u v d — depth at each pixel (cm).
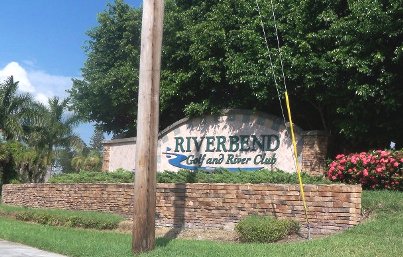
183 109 1847
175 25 1873
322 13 1411
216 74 1648
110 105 2275
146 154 935
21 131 3203
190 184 1295
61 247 1061
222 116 1689
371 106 1370
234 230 1173
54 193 1830
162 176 1455
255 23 1537
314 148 1471
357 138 1445
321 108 1544
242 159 1619
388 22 1252
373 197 1104
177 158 1769
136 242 930
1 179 3081
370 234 974
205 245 1009
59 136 3500
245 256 870
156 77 953
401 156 1191
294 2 1531
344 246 901
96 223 1398
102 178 1744
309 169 1468
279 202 1155
